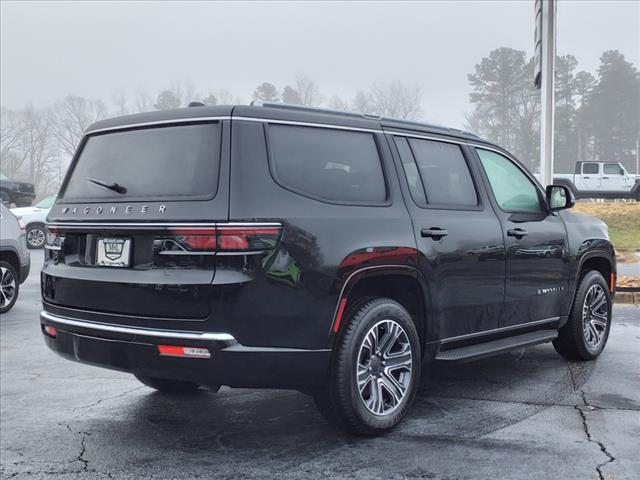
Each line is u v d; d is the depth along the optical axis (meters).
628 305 10.02
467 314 4.93
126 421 4.74
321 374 3.97
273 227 3.78
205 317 3.70
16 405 5.19
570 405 4.93
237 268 3.70
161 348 3.78
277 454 4.04
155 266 3.85
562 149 77.56
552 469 3.74
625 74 75.44
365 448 4.09
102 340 4.01
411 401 4.46
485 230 5.09
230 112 3.95
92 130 4.61
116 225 4.01
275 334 3.79
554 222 5.93
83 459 4.05
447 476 3.66
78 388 5.68
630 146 75.19
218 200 3.74
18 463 4.00
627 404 4.95
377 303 4.26
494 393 5.25
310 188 4.08
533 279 5.53
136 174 4.15
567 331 6.18
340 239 4.04
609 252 6.56
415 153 4.87
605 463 3.82
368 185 4.43
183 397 5.33
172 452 4.12
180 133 4.07
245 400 5.20
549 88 12.95
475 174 5.29
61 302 4.32
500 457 3.92
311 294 3.88
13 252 9.65
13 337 7.95
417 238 4.52
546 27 12.88
